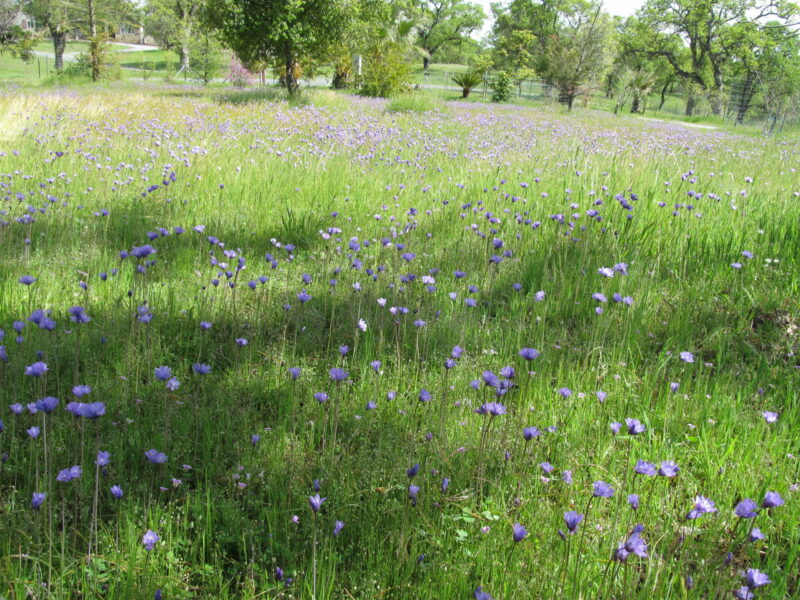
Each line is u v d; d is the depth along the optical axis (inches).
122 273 191.6
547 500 107.9
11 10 1764.3
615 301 156.1
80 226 237.3
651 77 1722.4
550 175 324.2
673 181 314.2
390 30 1360.7
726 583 87.4
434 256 222.4
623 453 119.3
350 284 192.9
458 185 293.4
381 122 636.1
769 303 182.1
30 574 85.9
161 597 84.0
